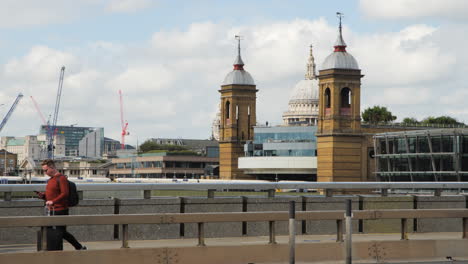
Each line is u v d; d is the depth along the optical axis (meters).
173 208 40.56
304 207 42.66
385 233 42.47
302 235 41.25
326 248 34.97
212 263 33.38
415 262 36.22
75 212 39.00
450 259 37.00
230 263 33.66
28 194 55.72
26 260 30.48
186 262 32.94
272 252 34.31
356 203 43.81
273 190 42.16
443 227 44.19
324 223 42.28
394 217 35.94
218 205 41.22
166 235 39.72
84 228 38.44
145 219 32.28
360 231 42.28
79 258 31.34
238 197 41.66
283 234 41.84
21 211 38.56
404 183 44.41
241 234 41.31
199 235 33.59
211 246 33.44
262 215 33.88
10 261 30.22
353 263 35.31
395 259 36.09
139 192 57.06
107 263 31.75
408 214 36.16
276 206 42.16
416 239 37.16
